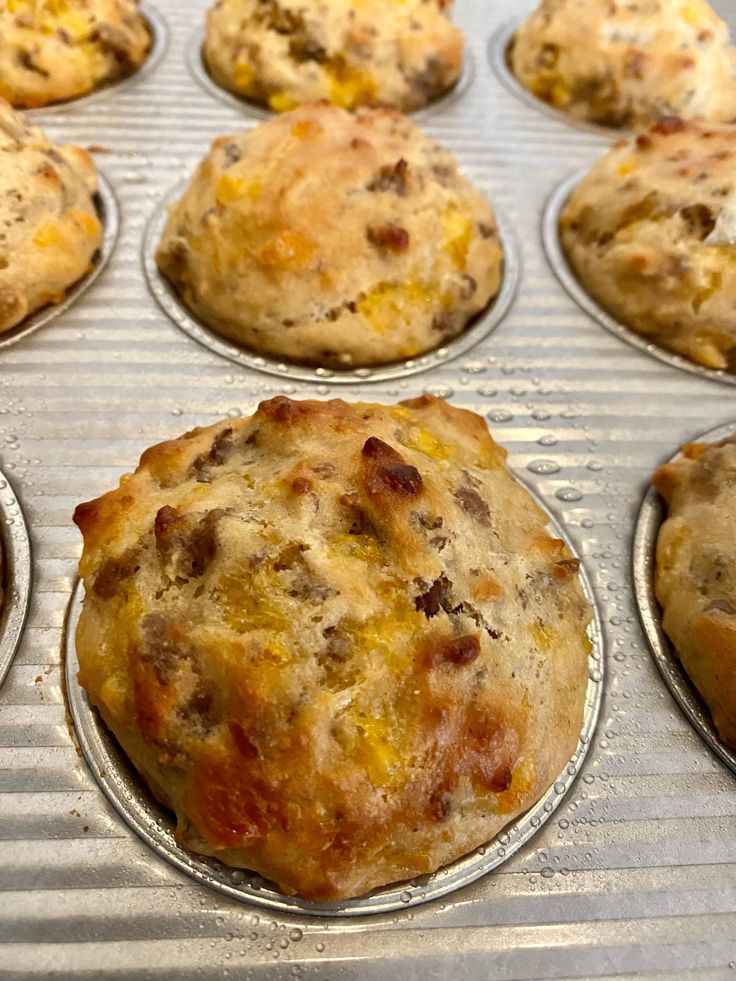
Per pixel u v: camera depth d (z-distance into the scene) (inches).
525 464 5.0
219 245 5.4
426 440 4.2
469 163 7.0
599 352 5.7
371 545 3.5
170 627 3.4
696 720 4.1
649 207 5.8
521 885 3.6
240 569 3.4
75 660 4.0
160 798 3.6
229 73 7.2
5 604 4.1
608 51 7.3
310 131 5.6
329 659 3.3
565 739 3.8
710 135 6.0
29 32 6.7
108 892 3.4
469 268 5.7
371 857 3.3
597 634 4.4
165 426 5.0
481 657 3.5
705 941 3.5
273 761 3.2
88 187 6.1
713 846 3.7
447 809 3.3
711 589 4.3
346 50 7.0
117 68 7.2
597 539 4.8
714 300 5.5
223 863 3.5
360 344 5.4
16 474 4.6
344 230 5.3
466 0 8.9
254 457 4.0
